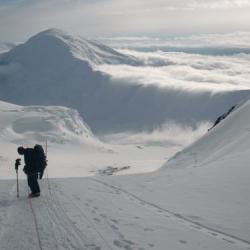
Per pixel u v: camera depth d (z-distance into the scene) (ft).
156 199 47.24
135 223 36.27
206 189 48.55
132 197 49.39
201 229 34.40
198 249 29.04
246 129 135.54
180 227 34.99
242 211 38.32
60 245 29.50
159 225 35.68
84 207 43.50
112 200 47.67
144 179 63.72
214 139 162.71
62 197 49.85
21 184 62.59
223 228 34.37
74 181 66.33
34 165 50.11
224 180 51.03
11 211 41.52
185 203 43.83
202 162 128.88
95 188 57.41
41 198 49.11
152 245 29.73
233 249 29.17
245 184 46.83
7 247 29.09
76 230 33.65
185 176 60.18
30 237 31.63
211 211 39.65
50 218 38.17
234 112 186.70
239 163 60.85
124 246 29.32
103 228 34.40
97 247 29.01
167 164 163.22
